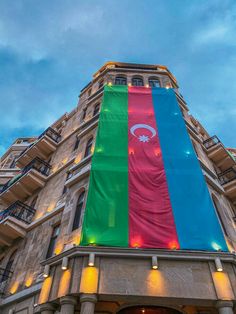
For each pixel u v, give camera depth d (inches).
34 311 459.2
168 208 481.4
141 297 361.4
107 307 426.9
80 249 400.5
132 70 1002.1
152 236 434.6
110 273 378.9
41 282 500.4
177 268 388.5
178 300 365.1
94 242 422.0
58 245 493.7
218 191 629.9
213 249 426.6
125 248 398.3
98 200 484.4
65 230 510.3
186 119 853.8
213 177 661.9
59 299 380.8
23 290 527.5
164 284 369.4
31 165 866.1
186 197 504.7
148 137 637.9
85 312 341.1
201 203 497.0
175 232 444.1
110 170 539.2
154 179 532.4
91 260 384.2
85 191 549.3
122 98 774.5
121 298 365.4
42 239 606.9
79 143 764.0
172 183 529.0
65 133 1026.7
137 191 505.4
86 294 356.2
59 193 712.4
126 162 562.9
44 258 554.6
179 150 612.1
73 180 590.9
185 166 571.5
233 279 382.3
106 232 435.8
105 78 981.8
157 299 365.1
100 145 602.9
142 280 372.5
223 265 396.8
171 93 815.1
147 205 483.2
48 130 1046.4
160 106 754.8
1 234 697.6
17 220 685.9
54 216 632.4
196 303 369.4
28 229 687.1
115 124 665.0
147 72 999.0
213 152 842.8
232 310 354.0
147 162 569.9
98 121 698.8
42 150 983.6
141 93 804.0
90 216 458.0
